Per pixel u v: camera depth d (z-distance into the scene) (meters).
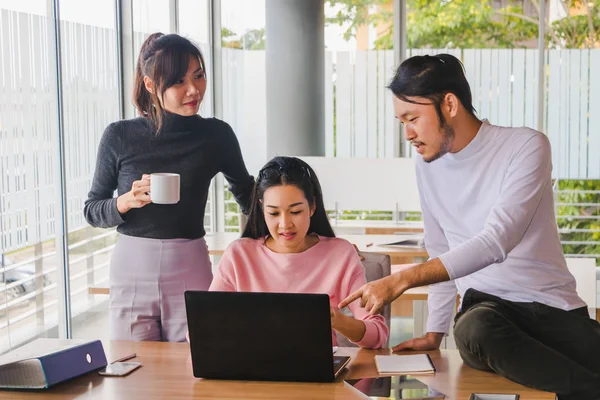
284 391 1.82
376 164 4.90
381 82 6.23
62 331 3.43
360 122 6.25
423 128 2.12
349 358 2.02
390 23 6.18
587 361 2.04
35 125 3.20
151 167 2.81
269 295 1.83
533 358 1.84
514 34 6.26
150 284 2.78
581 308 2.17
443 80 2.09
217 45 5.98
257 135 6.25
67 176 3.54
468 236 2.22
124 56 4.12
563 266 2.18
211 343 1.88
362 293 1.98
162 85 2.73
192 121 2.83
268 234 2.35
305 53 5.96
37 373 1.82
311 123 6.03
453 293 2.32
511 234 2.03
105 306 3.87
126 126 2.83
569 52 6.17
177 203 2.79
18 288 3.11
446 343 3.81
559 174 6.24
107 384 1.88
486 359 1.90
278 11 5.95
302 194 2.24
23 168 3.12
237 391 1.82
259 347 1.86
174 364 2.04
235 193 3.06
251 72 6.20
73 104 3.61
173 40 2.74
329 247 2.30
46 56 3.27
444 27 6.32
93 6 3.79
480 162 2.16
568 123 6.21
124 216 2.75
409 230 4.92
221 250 3.94
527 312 2.09
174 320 2.81
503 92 6.29
